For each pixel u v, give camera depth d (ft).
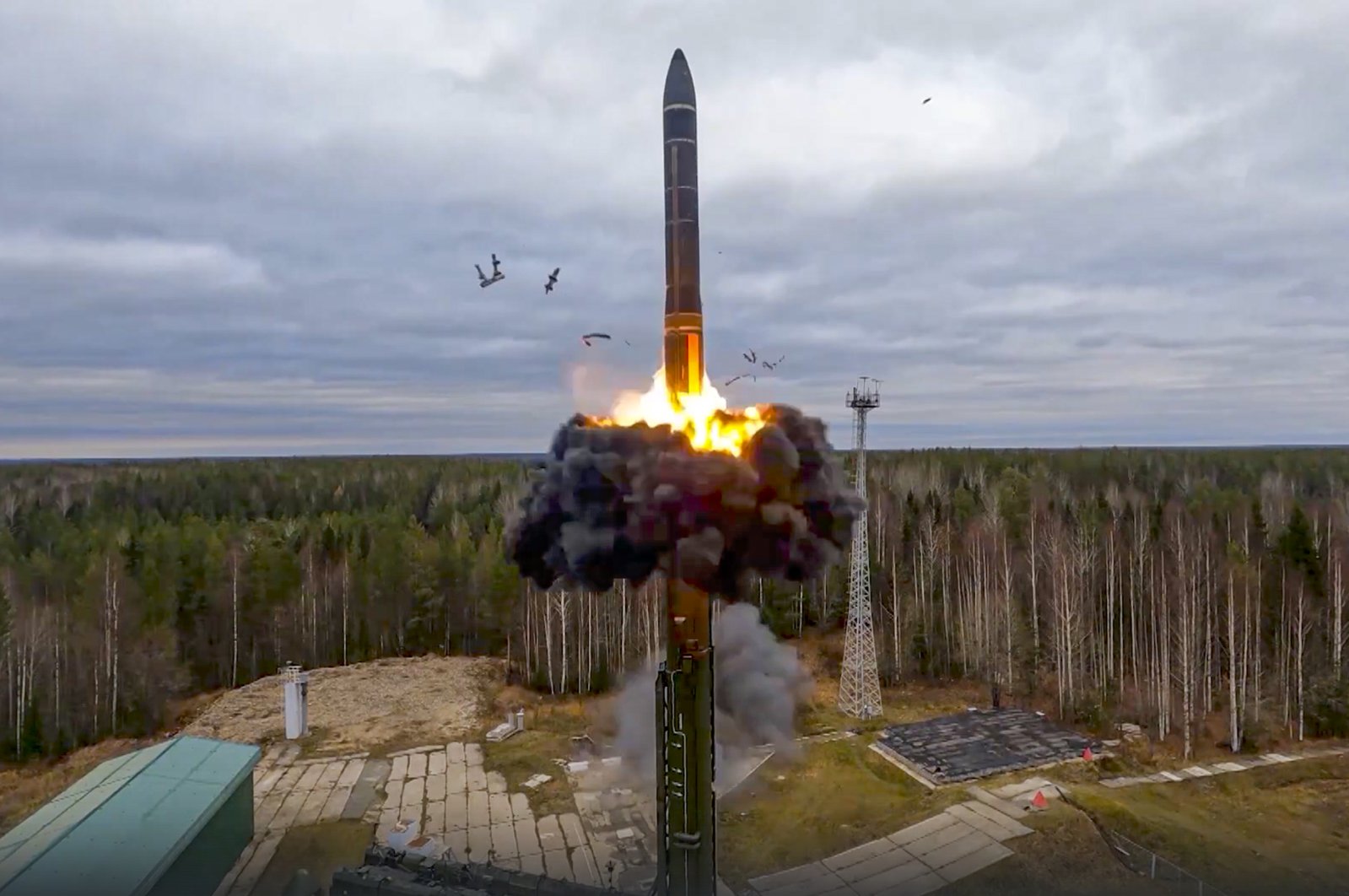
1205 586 156.15
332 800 112.37
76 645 152.15
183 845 79.41
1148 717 140.56
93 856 75.77
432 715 146.92
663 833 59.93
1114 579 180.75
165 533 197.36
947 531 196.65
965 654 170.50
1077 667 158.10
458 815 107.34
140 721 149.79
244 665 181.68
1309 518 211.00
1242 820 106.22
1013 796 106.52
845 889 87.20
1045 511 196.75
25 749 138.00
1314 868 93.56
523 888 69.67
